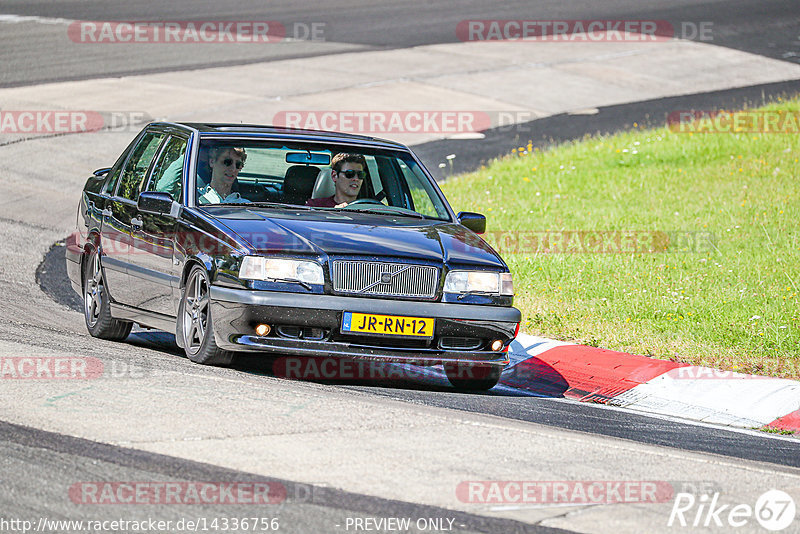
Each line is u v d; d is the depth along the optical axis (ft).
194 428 69.10
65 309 121.19
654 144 230.27
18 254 147.13
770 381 99.19
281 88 280.72
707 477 68.54
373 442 69.15
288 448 66.49
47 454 62.90
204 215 92.48
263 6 410.72
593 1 440.86
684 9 427.33
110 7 391.65
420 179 104.94
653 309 122.62
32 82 271.08
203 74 292.20
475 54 339.16
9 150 211.61
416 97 281.74
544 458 69.46
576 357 106.83
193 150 98.17
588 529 57.00
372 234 91.45
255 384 82.33
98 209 109.81
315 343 85.81
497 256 93.86
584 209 181.06
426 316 87.61
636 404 96.68
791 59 352.28
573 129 259.39
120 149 218.38
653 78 320.29
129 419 70.18
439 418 76.79
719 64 341.41
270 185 99.19
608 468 68.49
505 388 99.96
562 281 135.54
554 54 344.90
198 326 90.79
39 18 362.12
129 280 101.35
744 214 172.86
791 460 79.92
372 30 370.53
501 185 203.21
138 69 294.25
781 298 125.80
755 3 441.68
